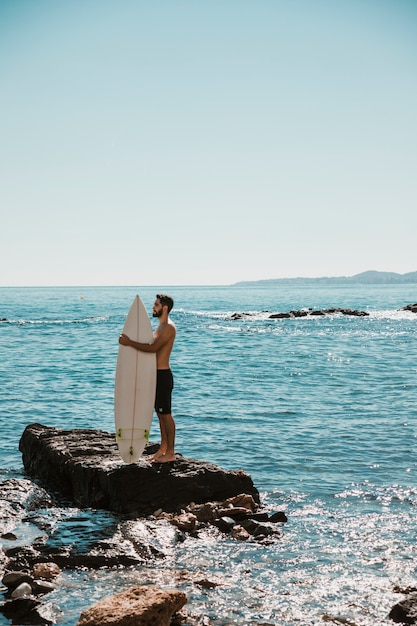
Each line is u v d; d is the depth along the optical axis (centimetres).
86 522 793
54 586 607
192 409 1677
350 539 755
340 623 537
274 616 550
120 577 630
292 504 903
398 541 748
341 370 2583
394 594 596
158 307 919
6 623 537
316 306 11100
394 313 7256
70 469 948
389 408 1681
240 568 660
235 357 3153
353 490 967
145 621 497
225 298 17450
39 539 727
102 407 1750
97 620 489
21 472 1097
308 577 637
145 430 902
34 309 10362
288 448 1239
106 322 6425
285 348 3641
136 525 771
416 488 973
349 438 1318
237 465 1119
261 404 1761
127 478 858
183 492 867
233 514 826
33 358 3150
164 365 915
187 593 594
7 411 1684
